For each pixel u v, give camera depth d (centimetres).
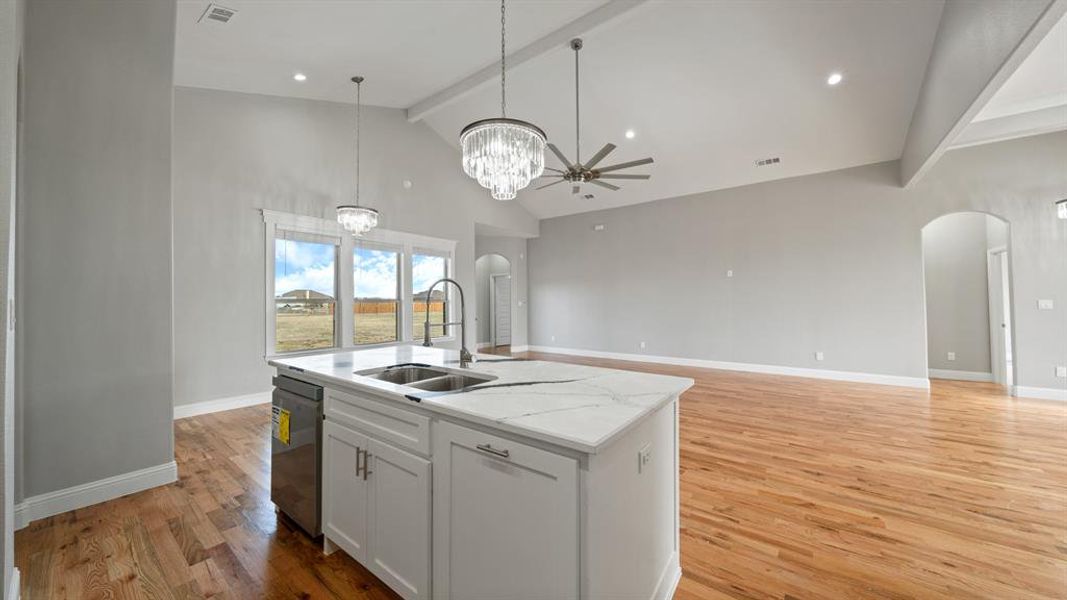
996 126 426
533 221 897
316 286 517
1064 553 194
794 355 631
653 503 154
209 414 423
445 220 685
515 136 221
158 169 264
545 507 116
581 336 859
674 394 163
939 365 616
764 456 314
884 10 359
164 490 258
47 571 181
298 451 209
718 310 697
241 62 372
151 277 261
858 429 377
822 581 176
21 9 188
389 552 161
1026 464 296
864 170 583
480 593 132
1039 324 480
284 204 485
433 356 255
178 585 173
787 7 370
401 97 534
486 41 393
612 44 430
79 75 235
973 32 280
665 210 752
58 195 229
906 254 554
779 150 573
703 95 490
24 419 218
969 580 176
